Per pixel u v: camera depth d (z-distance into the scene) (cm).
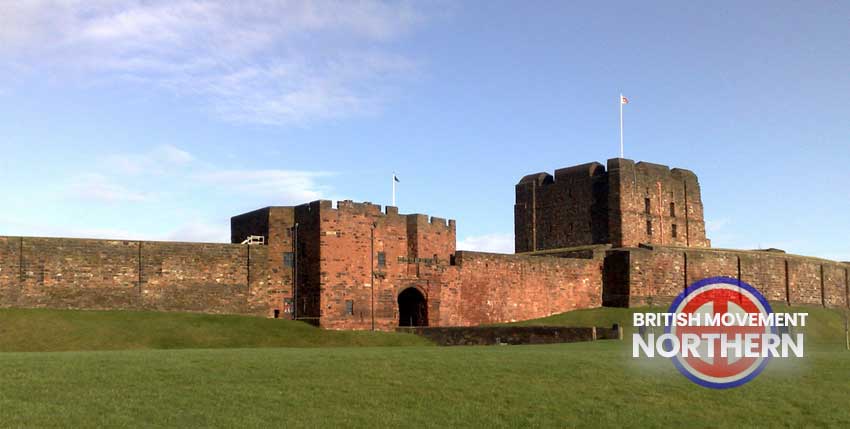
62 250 6894
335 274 7631
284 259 7900
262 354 4441
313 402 3631
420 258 8206
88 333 6400
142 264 7194
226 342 6694
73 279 6919
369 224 7912
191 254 7425
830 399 3966
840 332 9856
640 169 10712
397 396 3756
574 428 3522
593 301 9806
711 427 3609
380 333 7531
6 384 3600
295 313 7838
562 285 9525
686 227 11188
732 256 10500
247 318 7381
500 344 6862
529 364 4288
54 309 6794
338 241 7681
